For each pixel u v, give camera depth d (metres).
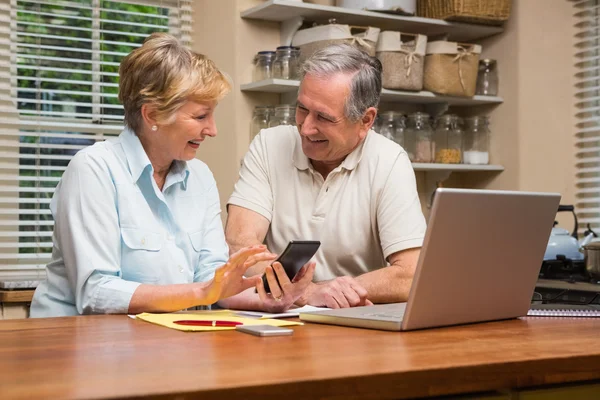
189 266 1.92
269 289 1.76
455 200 1.33
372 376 0.94
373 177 2.23
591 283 2.62
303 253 1.69
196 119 1.79
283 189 2.31
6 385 0.87
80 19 3.28
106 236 1.71
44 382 0.88
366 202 2.24
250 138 3.15
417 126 3.40
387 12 3.21
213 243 1.99
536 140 3.58
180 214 1.91
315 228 2.27
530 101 3.56
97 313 1.65
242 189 2.32
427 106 3.64
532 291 1.60
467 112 3.81
